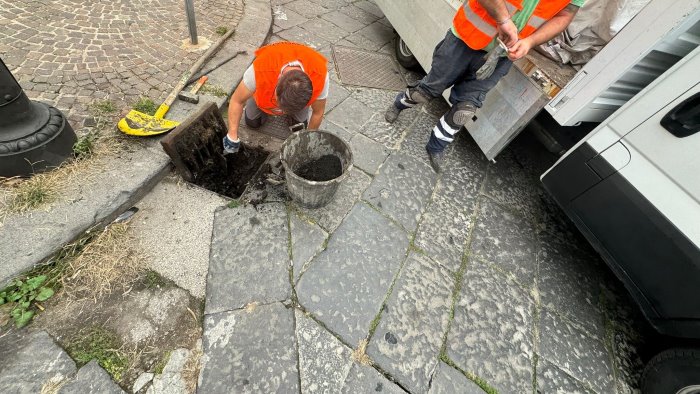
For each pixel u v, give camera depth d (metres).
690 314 1.67
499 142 2.58
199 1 3.72
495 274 2.28
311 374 1.64
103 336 1.56
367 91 3.43
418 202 2.54
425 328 1.92
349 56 3.84
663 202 1.69
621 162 1.86
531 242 2.56
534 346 2.01
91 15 3.04
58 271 1.69
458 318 2.01
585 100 2.01
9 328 1.50
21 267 1.60
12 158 1.73
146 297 1.71
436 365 1.80
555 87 2.13
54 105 2.25
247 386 1.55
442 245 2.33
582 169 2.08
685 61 1.57
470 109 2.32
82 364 1.48
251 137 2.64
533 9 1.84
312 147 2.17
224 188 2.37
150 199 2.09
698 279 1.61
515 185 2.96
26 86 2.30
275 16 4.07
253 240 2.04
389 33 4.57
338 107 3.12
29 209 1.76
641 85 2.11
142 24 3.13
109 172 2.01
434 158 2.79
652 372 1.89
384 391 1.67
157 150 2.21
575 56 2.30
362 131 2.96
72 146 2.00
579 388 1.91
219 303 1.76
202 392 1.50
